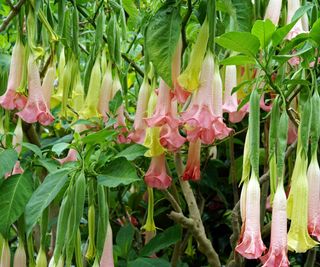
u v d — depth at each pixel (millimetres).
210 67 1806
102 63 2365
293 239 1602
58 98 2350
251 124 1630
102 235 1870
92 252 1969
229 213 3008
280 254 1562
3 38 3047
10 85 2131
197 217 2441
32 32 2107
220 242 3305
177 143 1925
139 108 2193
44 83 2297
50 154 2473
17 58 2139
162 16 1768
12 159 1982
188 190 2475
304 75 1843
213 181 3047
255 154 1619
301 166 1642
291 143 2354
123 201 3125
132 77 3312
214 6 1792
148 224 2518
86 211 2770
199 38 1806
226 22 1965
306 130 1643
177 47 1845
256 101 1637
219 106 1849
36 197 1857
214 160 3066
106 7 2674
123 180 1843
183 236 3018
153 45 1752
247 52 1694
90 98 2314
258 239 1595
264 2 2051
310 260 2676
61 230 1803
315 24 1665
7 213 1970
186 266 2570
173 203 2439
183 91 1827
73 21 2305
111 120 2090
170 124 1911
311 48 1761
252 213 1611
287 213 1654
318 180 1636
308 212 1632
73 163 2006
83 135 2336
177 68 1847
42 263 1985
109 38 2346
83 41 3021
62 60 2369
